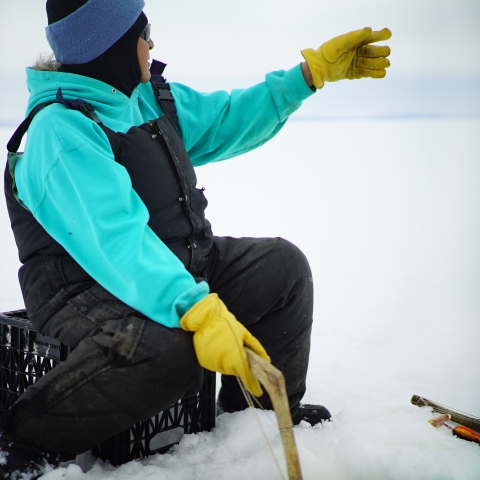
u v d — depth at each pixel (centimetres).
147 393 163
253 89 230
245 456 192
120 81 200
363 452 180
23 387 201
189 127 221
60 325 179
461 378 260
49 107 187
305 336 207
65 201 171
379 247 500
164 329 161
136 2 198
